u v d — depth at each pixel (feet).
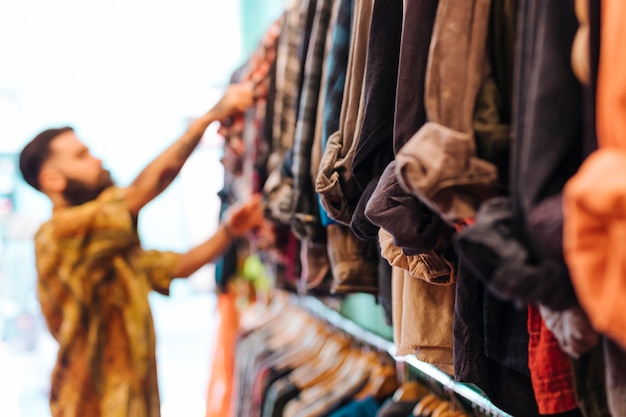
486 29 2.25
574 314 1.92
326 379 6.11
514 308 2.56
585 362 2.30
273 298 10.37
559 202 1.79
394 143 2.52
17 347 13.26
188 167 12.94
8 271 13.02
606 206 1.51
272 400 6.06
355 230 2.94
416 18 2.46
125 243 5.44
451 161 2.09
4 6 13.05
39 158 5.58
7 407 13.21
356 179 2.88
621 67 1.63
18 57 13.25
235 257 9.32
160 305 15.33
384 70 2.77
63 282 5.26
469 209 2.11
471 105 2.22
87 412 5.22
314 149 3.88
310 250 4.66
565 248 1.68
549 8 1.89
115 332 5.36
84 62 13.50
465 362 2.59
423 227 2.45
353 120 3.13
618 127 1.63
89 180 5.68
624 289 1.53
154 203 13.20
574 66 1.86
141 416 5.23
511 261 1.82
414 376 5.08
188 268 6.06
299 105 4.48
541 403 2.42
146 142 13.78
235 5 13.78
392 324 3.67
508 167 2.19
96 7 13.41
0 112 13.25
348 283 3.89
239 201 7.65
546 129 1.87
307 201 4.01
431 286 3.02
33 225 13.01
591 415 2.30
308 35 4.45
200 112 13.80
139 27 13.58
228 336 9.54
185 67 13.76
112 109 13.66
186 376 15.20
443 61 2.24
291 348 7.47
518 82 1.97
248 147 6.63
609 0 1.67
